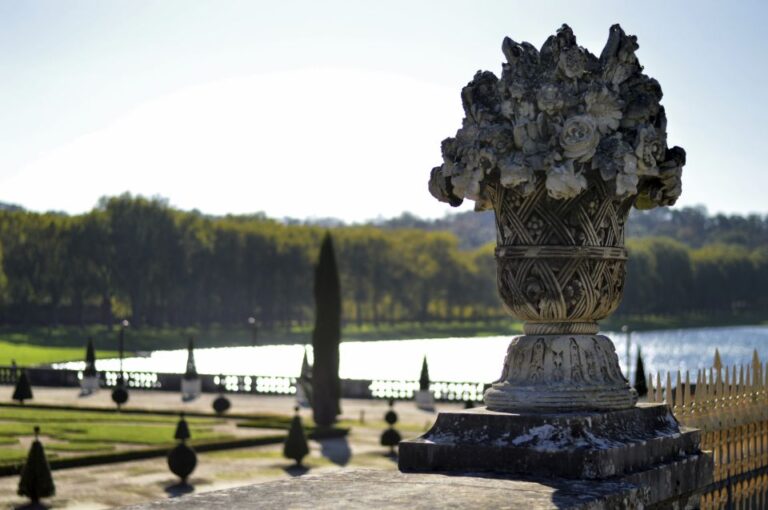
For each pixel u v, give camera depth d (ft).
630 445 17.20
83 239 471.21
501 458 16.90
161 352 484.74
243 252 536.42
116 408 172.86
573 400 17.95
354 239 616.80
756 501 28.63
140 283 490.08
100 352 433.07
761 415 28.25
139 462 122.21
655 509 17.54
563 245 17.92
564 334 18.51
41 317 486.79
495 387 18.67
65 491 101.50
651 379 23.90
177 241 499.51
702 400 25.80
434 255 653.71
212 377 213.46
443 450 17.39
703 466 19.17
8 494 98.89
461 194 18.15
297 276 556.10
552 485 15.55
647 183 18.86
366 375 310.65
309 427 151.94
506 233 18.48
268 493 14.56
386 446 138.10
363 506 13.55
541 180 17.65
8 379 222.69
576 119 17.15
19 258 460.96
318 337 160.97
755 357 28.43
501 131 17.71
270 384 212.02
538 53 18.12
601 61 18.15
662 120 18.38
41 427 147.33
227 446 135.74
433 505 13.69
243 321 550.36
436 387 196.85
